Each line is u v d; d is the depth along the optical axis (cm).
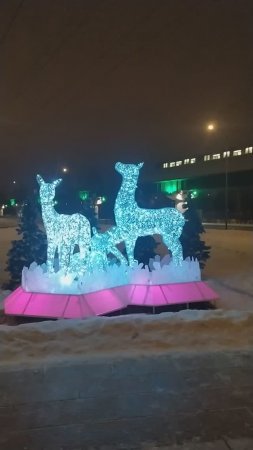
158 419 374
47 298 686
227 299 856
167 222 789
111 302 705
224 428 360
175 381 445
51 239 703
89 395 415
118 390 425
